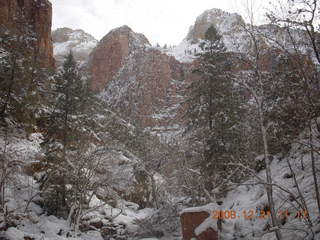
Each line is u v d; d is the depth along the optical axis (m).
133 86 132.88
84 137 26.91
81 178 24.06
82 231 23.77
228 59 12.23
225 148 18.20
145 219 22.06
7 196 23.00
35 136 32.44
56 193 24.70
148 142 33.44
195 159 20.11
